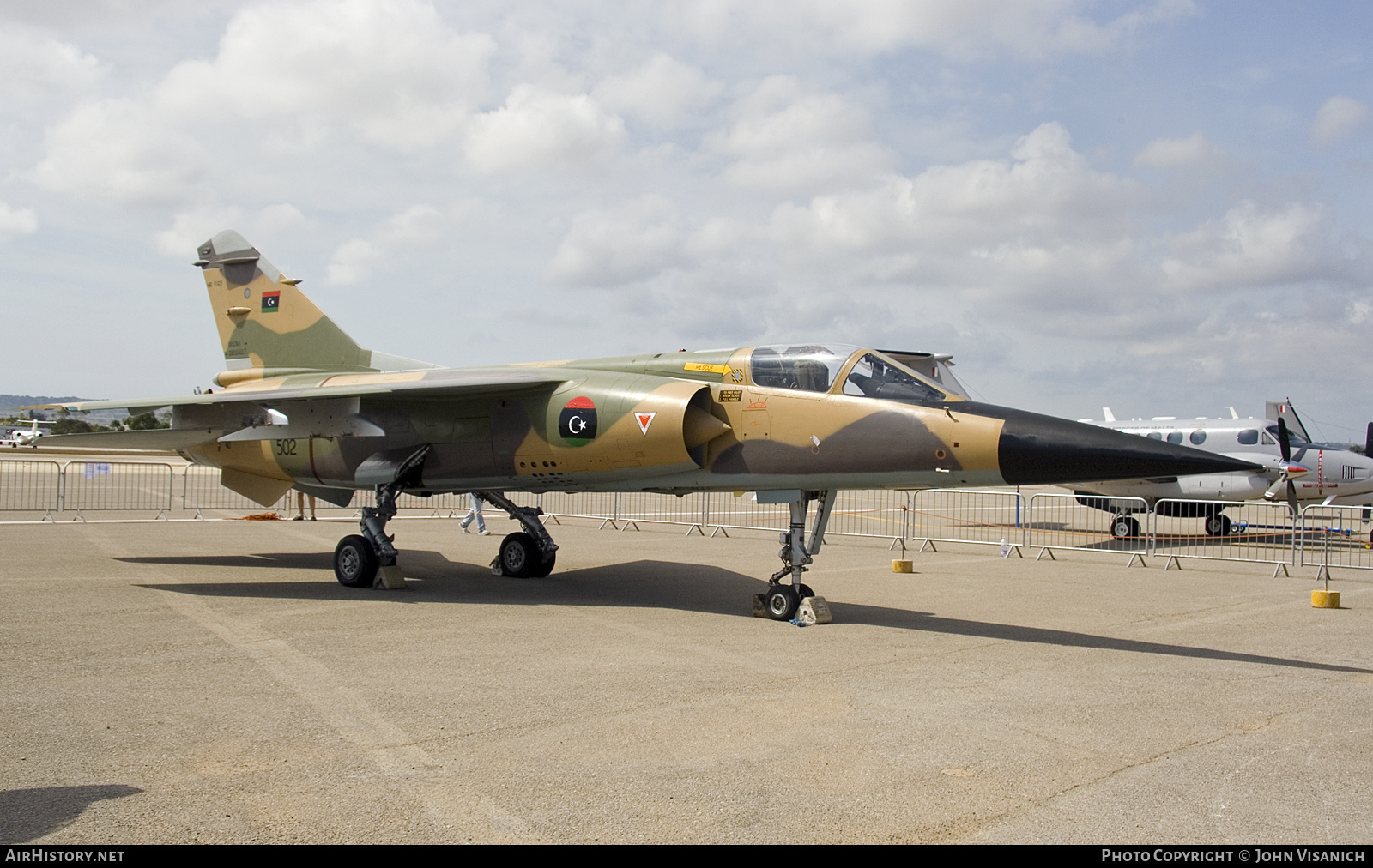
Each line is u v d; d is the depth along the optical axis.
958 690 5.97
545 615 8.66
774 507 26.95
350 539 10.48
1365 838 3.66
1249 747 4.86
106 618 8.09
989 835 3.62
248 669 6.23
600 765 4.36
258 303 14.03
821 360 8.90
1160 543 18.42
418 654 6.79
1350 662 7.18
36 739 4.62
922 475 8.13
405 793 3.97
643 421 8.97
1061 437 7.50
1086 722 5.28
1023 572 13.02
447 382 9.91
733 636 7.74
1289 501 18.55
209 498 26.95
